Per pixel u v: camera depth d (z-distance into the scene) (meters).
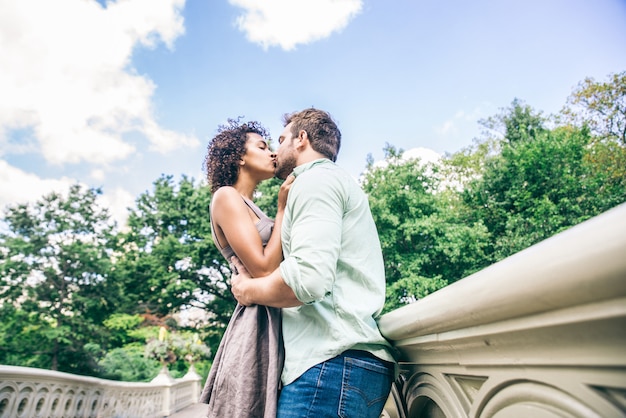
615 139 15.30
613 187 14.29
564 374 0.42
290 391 0.83
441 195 18.20
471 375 0.65
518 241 13.23
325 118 1.18
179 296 17.31
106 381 4.46
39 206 17.03
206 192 17.38
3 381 2.81
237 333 1.00
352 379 0.80
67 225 16.91
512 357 0.51
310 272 0.78
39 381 3.21
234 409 0.90
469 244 13.58
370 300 0.90
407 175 15.64
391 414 1.14
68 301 15.91
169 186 18.66
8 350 14.68
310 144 1.15
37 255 16.03
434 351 0.73
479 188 15.99
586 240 0.33
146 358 16.05
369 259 0.96
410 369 0.94
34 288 15.46
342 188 0.92
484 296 0.48
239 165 1.31
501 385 0.55
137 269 17.20
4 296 15.12
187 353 15.10
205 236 16.45
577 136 15.27
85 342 16.20
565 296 0.36
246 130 1.38
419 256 13.62
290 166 1.19
